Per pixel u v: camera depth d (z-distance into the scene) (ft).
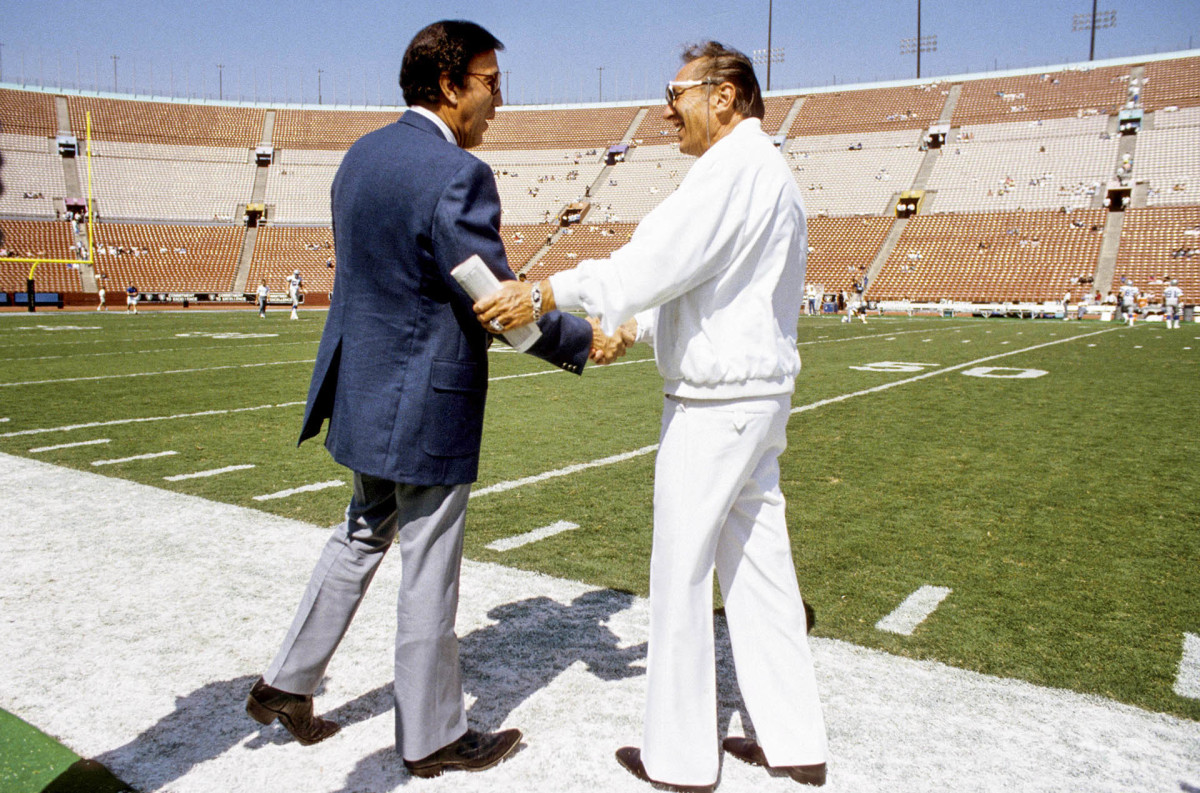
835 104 177.47
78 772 7.55
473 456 7.63
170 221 160.45
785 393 7.43
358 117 191.31
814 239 144.77
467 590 12.03
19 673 9.42
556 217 167.43
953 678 9.39
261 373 40.32
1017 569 13.09
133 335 66.85
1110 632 10.69
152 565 12.97
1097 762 7.75
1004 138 155.02
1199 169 135.33
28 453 21.54
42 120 167.43
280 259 155.63
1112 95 156.15
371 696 9.11
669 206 6.86
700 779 7.39
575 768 7.74
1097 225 130.82
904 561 13.47
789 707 7.67
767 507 7.73
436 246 6.98
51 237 147.02
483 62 7.61
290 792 7.37
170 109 180.86
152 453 21.65
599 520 15.72
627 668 9.70
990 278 126.62
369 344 7.39
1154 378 39.86
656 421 27.14
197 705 8.82
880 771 7.61
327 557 8.02
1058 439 24.18
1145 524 15.62
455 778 7.63
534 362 47.83
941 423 27.04
